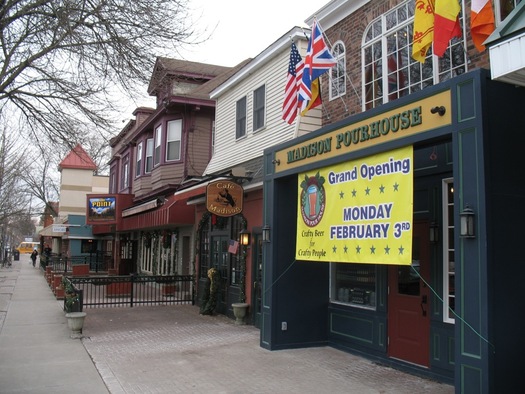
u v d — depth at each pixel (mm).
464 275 5184
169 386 6840
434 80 7855
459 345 5152
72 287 12117
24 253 90125
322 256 7863
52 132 10125
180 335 10602
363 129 7090
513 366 4949
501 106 5305
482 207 5055
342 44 10328
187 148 18688
